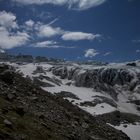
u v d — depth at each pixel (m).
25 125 40.19
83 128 61.78
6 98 49.38
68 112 67.69
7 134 32.94
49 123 49.06
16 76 77.12
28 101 56.81
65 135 46.78
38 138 38.19
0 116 37.34
